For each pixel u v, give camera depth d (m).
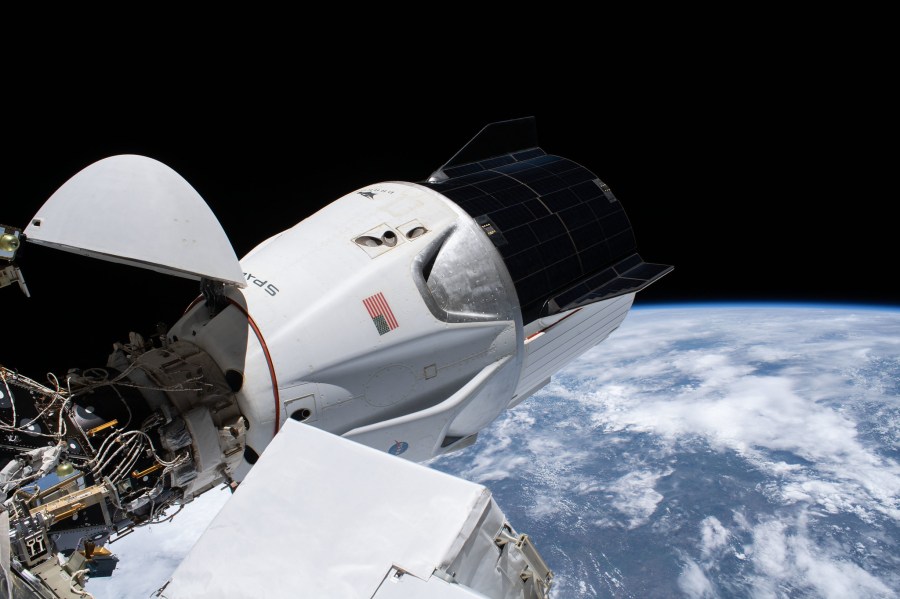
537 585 3.97
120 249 5.38
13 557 4.35
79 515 5.20
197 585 3.83
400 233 7.46
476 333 7.44
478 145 9.88
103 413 5.64
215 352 6.32
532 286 8.02
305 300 6.71
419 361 7.08
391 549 3.63
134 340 6.62
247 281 6.79
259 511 4.09
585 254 8.82
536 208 8.66
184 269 5.55
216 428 6.03
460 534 3.59
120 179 5.54
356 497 3.99
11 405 5.08
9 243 4.98
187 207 5.67
